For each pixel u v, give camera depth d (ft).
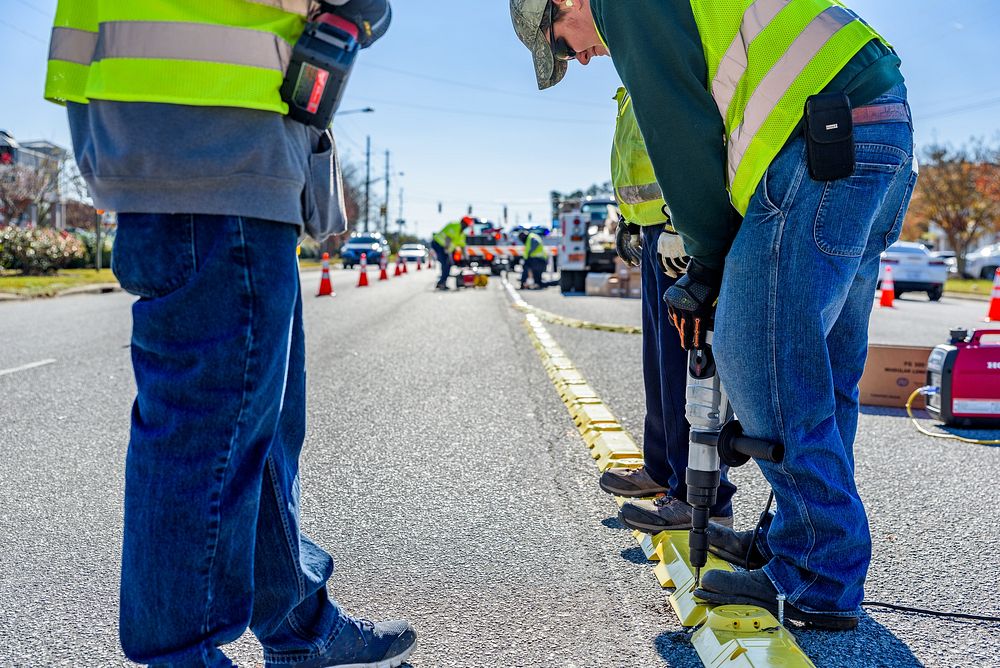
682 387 9.03
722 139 6.57
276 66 4.88
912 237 145.48
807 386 6.61
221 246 4.84
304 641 5.75
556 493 11.48
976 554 8.93
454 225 69.56
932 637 7.02
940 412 15.47
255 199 4.89
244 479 5.02
